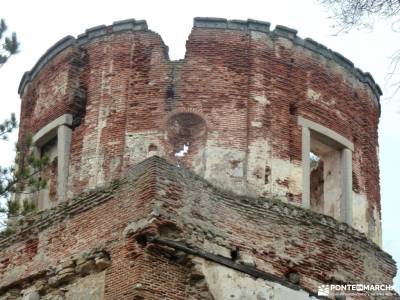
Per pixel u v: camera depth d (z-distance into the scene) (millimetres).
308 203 25500
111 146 25594
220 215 23562
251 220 24062
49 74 27875
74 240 23750
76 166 25906
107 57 26875
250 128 25609
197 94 25859
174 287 21922
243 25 26828
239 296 22578
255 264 23500
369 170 27703
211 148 25219
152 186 22516
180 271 22188
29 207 23297
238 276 22797
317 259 24609
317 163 28656
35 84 28422
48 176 27031
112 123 25891
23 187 23453
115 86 26359
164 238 22094
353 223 26469
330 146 27125
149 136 25484
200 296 22172
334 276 24703
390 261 26297
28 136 24234
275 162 25500
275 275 23734
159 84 26078
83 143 26078
